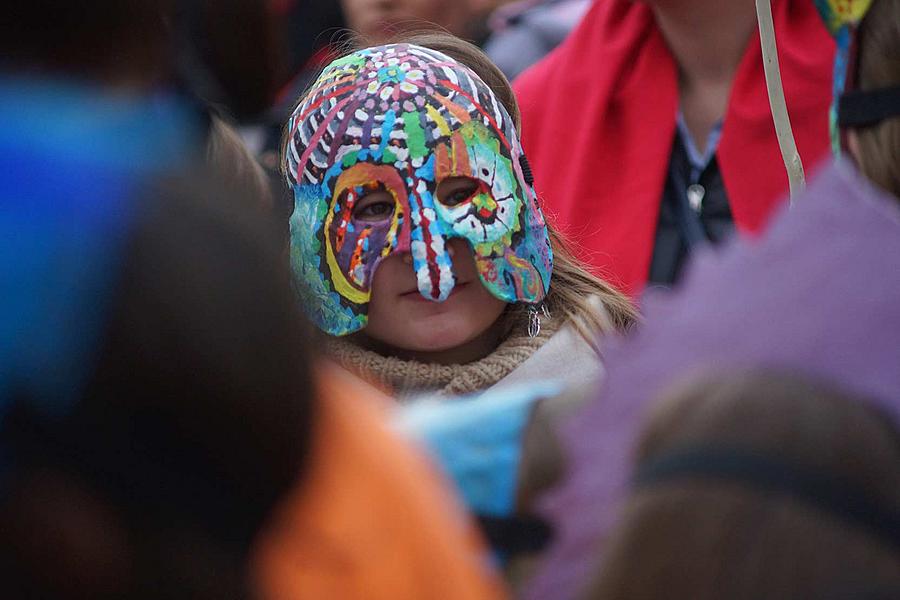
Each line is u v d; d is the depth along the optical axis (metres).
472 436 3.23
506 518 3.14
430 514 2.71
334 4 10.21
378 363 5.89
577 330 6.11
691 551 2.45
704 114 7.67
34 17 2.57
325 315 5.88
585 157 7.80
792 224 2.82
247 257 2.22
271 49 8.01
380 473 2.66
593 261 7.58
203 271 2.17
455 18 10.10
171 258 2.16
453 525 2.78
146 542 2.19
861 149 4.07
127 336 2.12
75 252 2.13
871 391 2.56
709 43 7.60
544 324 6.12
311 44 10.26
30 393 2.10
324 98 5.97
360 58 6.05
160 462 2.16
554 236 6.77
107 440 2.13
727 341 2.67
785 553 2.41
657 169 7.64
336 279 5.83
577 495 2.84
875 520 2.44
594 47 8.08
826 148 7.34
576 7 9.48
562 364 5.97
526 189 6.01
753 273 2.76
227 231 2.23
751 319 2.68
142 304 2.13
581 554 2.80
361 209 5.87
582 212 7.73
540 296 5.94
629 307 6.52
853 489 2.46
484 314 5.93
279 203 6.34
